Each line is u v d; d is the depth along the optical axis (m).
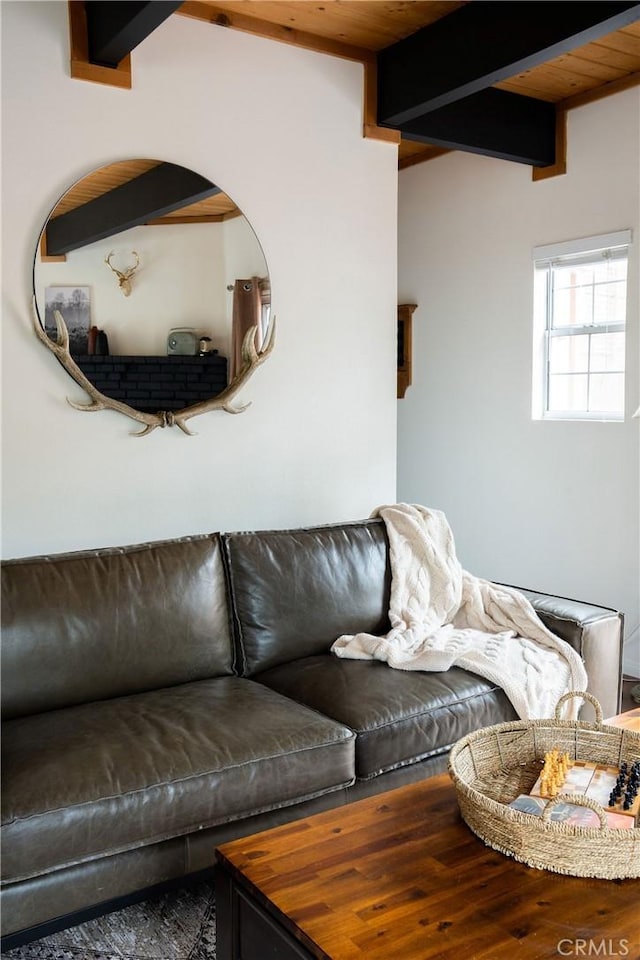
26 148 2.79
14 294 2.81
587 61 3.73
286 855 1.66
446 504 5.13
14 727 2.24
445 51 3.25
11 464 2.86
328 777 2.28
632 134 3.93
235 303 3.30
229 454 3.37
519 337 4.59
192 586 2.71
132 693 2.55
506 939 1.40
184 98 3.12
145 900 2.10
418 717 2.49
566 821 1.73
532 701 2.73
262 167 3.35
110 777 1.97
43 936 1.90
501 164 4.62
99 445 3.04
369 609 3.10
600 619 3.00
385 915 1.46
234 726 2.25
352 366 3.71
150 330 3.09
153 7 2.43
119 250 3.00
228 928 1.67
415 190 5.20
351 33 3.42
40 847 1.85
